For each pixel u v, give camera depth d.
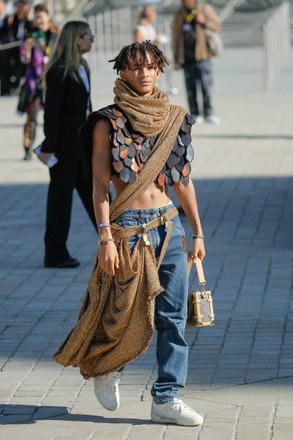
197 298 10.57
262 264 17.66
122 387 11.75
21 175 27.78
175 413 10.45
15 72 45.56
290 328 13.85
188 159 10.48
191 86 36.47
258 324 14.06
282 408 10.86
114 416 10.83
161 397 10.52
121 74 10.37
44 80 17.31
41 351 13.16
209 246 19.19
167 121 10.37
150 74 10.27
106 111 10.20
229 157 29.47
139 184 10.27
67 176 17.48
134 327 10.17
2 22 44.62
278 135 33.19
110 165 10.22
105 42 56.22
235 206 22.89
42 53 28.67
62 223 17.75
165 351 10.55
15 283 16.81
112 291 10.29
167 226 10.34
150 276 10.14
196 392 11.50
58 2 67.31
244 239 19.73
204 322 10.58
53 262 17.84
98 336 10.45
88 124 10.27
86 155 10.34
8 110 41.53
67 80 17.09
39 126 36.47
